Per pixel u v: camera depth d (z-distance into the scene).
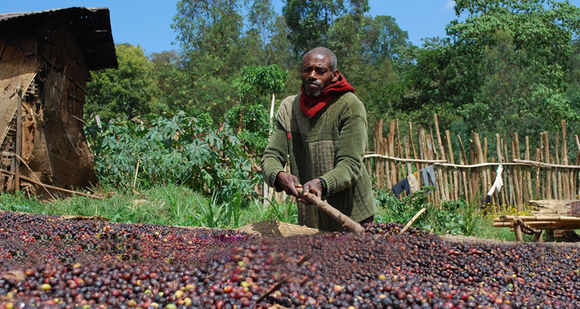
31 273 1.79
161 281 1.82
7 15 7.15
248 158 9.36
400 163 9.53
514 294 2.03
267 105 15.07
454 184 9.77
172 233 3.09
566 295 2.12
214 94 24.16
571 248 2.86
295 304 1.66
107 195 7.90
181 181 9.16
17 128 6.90
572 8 29.39
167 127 8.99
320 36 45.47
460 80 27.33
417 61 29.94
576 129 20.59
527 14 28.89
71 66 8.59
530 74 23.06
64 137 8.00
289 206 6.09
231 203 5.89
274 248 1.79
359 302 1.66
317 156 2.96
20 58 7.18
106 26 8.66
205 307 1.61
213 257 2.01
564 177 10.90
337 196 3.03
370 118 28.67
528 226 5.28
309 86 2.89
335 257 1.96
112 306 1.63
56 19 7.59
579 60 36.09
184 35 42.78
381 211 8.18
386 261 2.17
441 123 27.27
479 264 2.39
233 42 41.56
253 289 1.68
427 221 6.66
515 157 10.44
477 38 26.88
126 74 30.12
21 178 6.91
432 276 2.23
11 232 3.03
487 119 21.09
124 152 8.98
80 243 2.70
